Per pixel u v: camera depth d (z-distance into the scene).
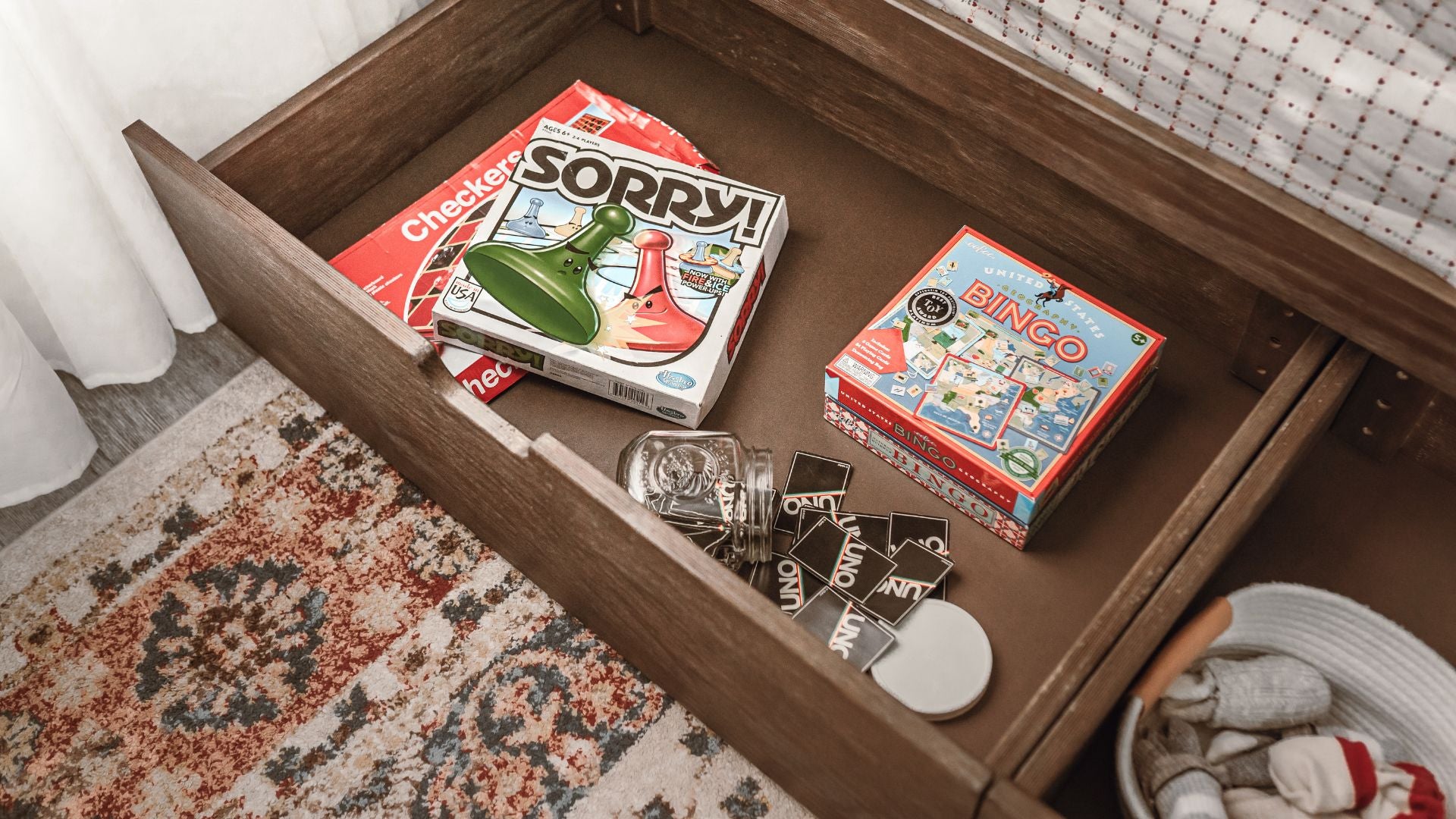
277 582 1.19
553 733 1.10
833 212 1.28
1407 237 0.90
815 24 1.17
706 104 1.37
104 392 1.33
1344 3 0.84
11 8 1.03
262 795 1.08
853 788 0.93
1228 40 0.90
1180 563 0.89
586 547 0.99
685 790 1.08
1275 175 0.95
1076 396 1.05
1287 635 1.00
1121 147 1.02
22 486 1.23
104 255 1.21
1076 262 1.23
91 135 1.15
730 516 1.05
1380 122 0.86
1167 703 1.00
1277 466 0.93
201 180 1.11
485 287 1.15
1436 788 0.94
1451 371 0.93
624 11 1.42
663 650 1.03
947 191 1.29
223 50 1.23
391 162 1.32
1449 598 1.05
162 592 1.19
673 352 1.11
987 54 1.05
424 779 1.08
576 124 1.31
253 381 1.33
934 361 1.08
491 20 1.30
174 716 1.12
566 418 1.14
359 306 1.02
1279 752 0.97
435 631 1.16
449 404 0.99
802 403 1.15
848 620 1.00
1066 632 1.01
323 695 1.13
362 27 1.36
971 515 1.08
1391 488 1.11
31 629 1.17
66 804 1.08
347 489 1.25
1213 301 1.13
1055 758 0.81
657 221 1.20
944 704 0.97
